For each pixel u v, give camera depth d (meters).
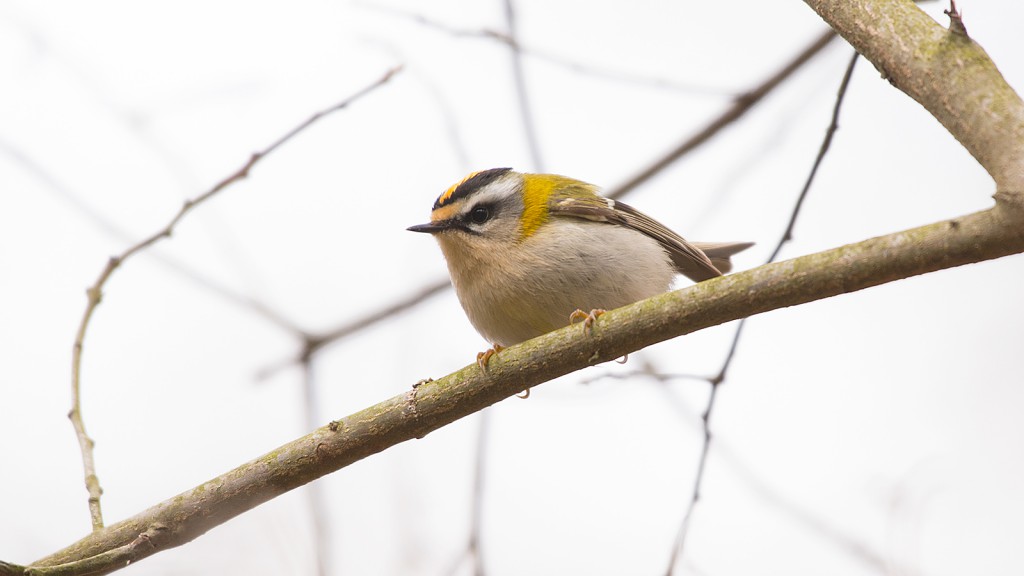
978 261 6.65
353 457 8.45
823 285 7.26
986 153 6.34
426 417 8.44
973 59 6.61
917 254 6.82
